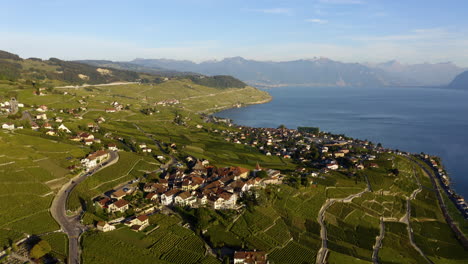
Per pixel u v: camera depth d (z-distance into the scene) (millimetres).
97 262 126938
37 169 199375
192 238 153125
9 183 178000
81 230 149250
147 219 161750
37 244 127438
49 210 164250
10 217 152125
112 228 152125
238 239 158750
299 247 164500
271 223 180000
